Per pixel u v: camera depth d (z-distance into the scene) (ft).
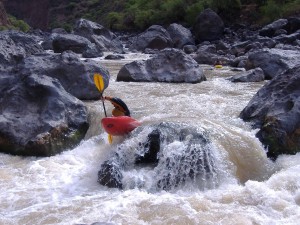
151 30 81.00
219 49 69.67
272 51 43.45
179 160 18.71
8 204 17.25
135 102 29.25
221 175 18.83
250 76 39.40
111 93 32.68
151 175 18.92
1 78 26.78
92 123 25.29
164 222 15.06
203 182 18.49
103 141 23.41
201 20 86.58
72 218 15.72
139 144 19.89
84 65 30.83
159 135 19.71
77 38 69.15
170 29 84.58
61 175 20.18
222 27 86.84
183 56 39.60
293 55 42.93
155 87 35.60
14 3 265.13
